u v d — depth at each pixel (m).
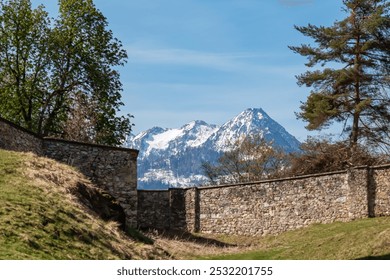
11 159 25.92
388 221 33.19
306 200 37.03
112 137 46.62
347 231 32.28
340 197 36.00
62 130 46.38
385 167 35.06
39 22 47.28
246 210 38.78
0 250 18.28
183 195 40.59
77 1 47.62
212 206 39.84
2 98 45.94
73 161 31.88
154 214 39.94
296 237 35.00
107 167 32.28
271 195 38.12
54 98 47.00
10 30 46.44
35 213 21.66
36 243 19.62
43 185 24.44
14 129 29.47
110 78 47.50
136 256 23.53
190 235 38.97
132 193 32.41
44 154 31.61
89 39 47.41
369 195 35.28
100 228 23.58
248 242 37.12
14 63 46.38
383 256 26.56
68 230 21.70
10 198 22.17
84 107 46.19
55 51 46.44
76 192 25.89
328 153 47.97
